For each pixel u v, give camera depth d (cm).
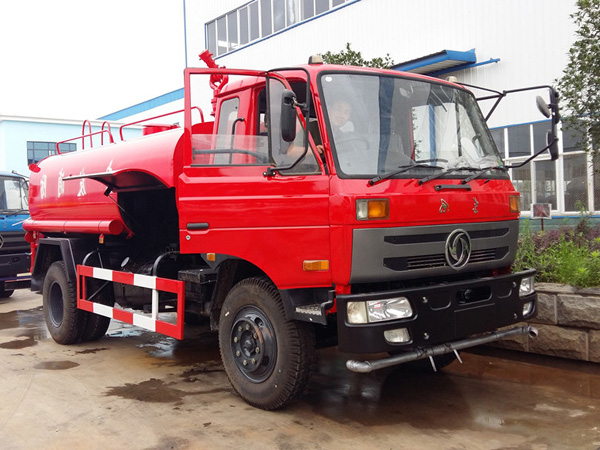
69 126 2984
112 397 497
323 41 1628
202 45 2114
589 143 840
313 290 432
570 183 1149
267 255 435
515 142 1228
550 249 638
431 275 422
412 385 515
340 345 391
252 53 1877
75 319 683
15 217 1033
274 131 438
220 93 520
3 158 2820
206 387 524
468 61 1262
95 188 647
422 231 412
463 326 423
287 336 432
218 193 462
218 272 485
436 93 482
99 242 669
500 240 470
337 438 400
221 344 486
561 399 467
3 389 521
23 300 1096
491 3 1241
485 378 530
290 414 449
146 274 591
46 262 768
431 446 383
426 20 1370
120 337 745
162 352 661
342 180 401
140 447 391
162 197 623
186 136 479
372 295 388
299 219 418
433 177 425
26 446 396
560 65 1137
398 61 1438
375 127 432
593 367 536
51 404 479
